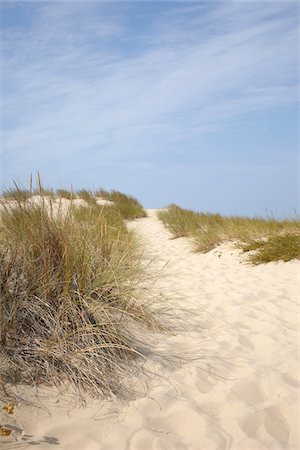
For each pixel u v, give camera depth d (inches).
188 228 560.7
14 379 127.1
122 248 235.5
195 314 215.9
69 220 183.0
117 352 152.5
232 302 239.6
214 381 146.2
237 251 403.2
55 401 122.4
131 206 846.5
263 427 122.1
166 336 180.5
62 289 158.6
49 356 137.1
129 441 110.3
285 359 165.0
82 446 107.3
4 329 135.9
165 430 117.4
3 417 111.9
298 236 381.4
